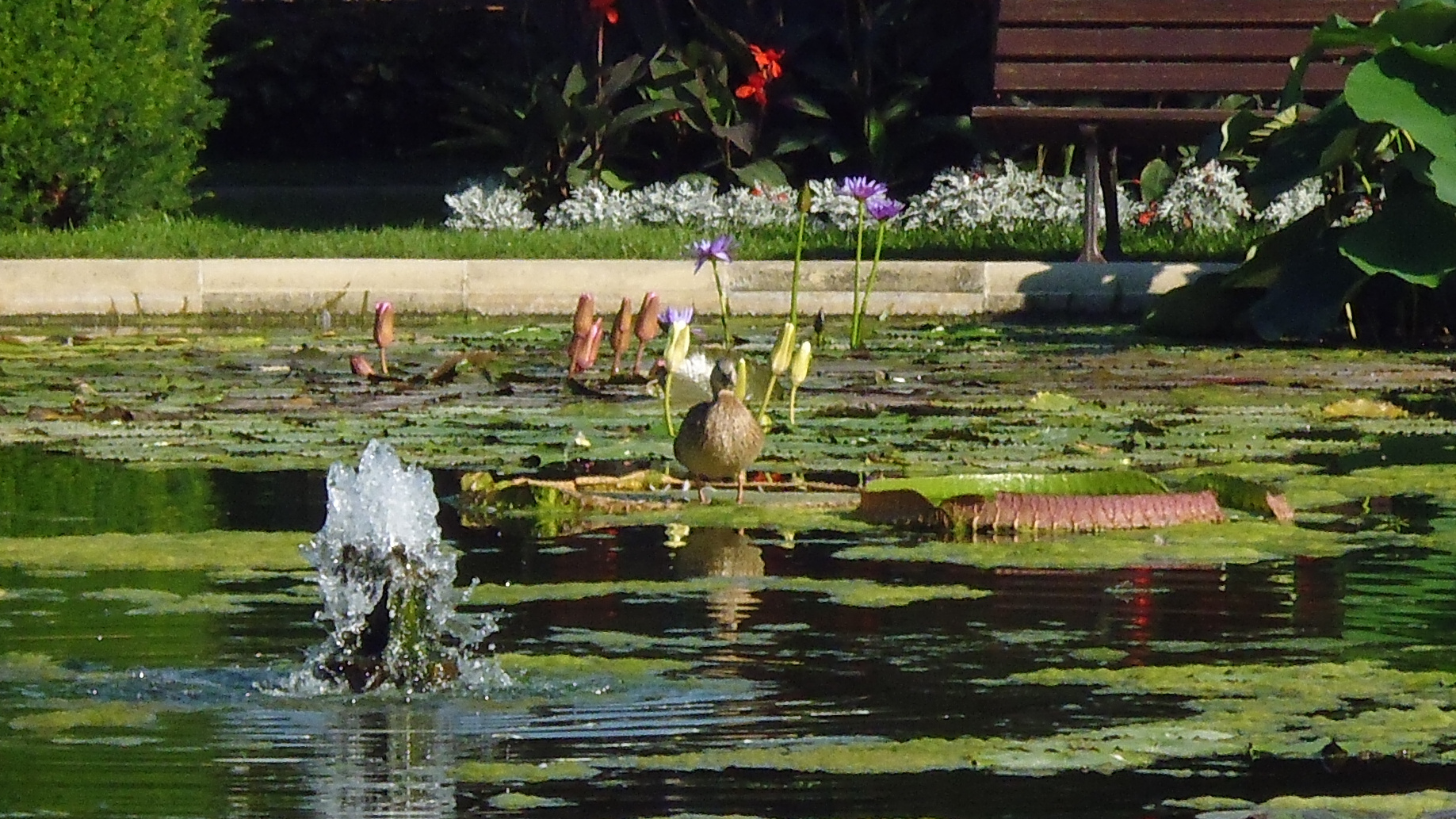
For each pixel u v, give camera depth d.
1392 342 16.11
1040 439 11.20
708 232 20.81
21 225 20.50
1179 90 18.75
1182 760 5.53
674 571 8.09
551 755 5.55
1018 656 6.67
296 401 12.61
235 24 30.48
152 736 5.74
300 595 7.55
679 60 22.61
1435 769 5.44
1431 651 6.70
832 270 17.83
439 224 22.58
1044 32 18.97
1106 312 17.83
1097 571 8.16
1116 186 19.78
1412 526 9.05
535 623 7.15
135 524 8.95
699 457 9.53
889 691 6.21
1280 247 15.84
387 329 13.68
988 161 22.38
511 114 23.17
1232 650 6.74
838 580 7.92
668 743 5.65
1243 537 8.81
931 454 10.65
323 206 24.44
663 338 17.06
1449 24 15.00
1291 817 4.99
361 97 30.84
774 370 11.26
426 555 6.64
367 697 6.17
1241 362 14.74
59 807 5.10
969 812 5.09
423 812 5.09
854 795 5.23
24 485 9.98
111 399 12.73
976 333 16.33
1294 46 18.72
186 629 7.02
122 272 17.75
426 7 30.80
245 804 5.14
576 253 19.16
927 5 22.97
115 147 20.84
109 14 20.61
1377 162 16.73
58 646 6.77
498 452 10.83
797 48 22.81
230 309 17.83
